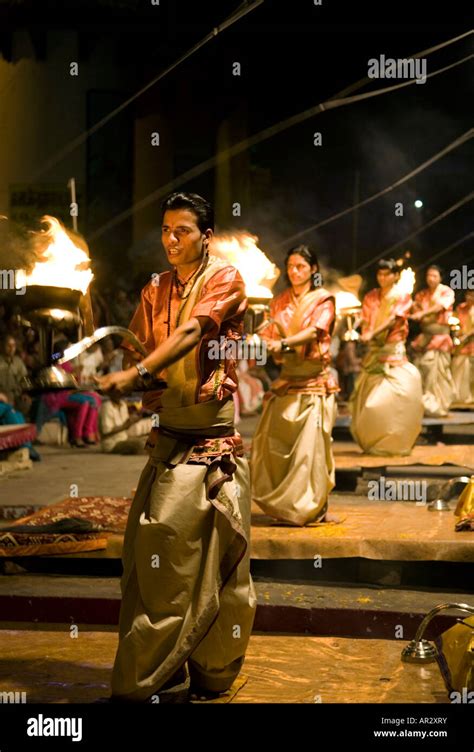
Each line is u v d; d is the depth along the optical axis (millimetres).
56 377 4684
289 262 8086
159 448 5070
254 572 7430
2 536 7355
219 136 25188
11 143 23078
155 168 24094
